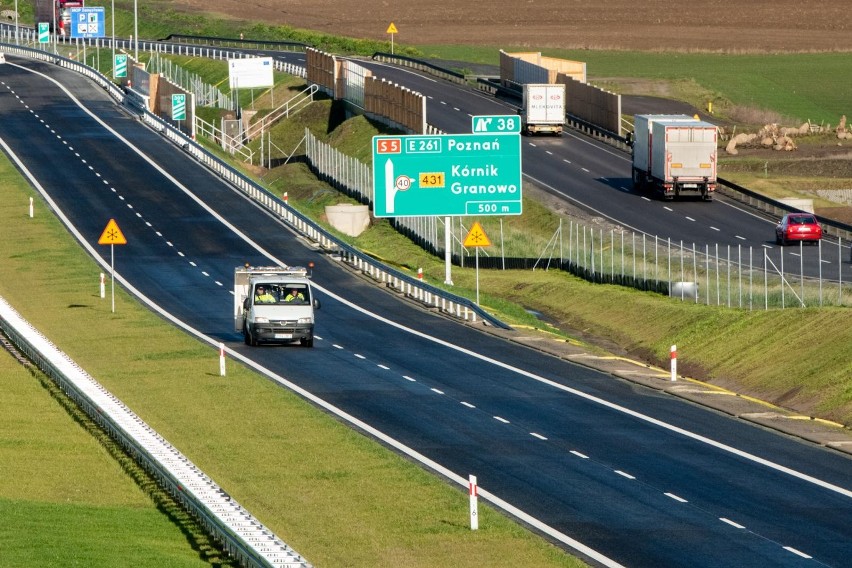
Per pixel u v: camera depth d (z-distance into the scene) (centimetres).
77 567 6600
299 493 8431
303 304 14162
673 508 8250
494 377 12575
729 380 13825
